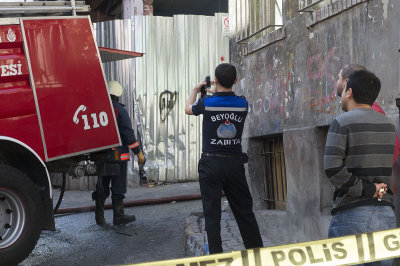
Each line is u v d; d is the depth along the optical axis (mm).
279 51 6016
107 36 12188
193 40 12242
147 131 12031
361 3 4500
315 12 5195
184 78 12203
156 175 11984
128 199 10016
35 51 5617
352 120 3068
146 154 12000
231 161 4695
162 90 12117
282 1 5938
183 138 12164
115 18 14383
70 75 5852
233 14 7359
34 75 5582
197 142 12234
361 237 2857
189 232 6109
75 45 5926
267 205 6707
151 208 9227
